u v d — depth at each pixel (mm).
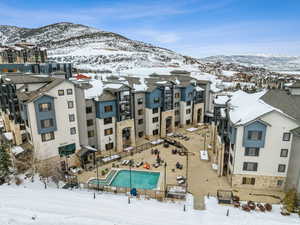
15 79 37594
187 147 45062
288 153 26953
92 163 37844
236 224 21016
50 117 33594
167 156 40688
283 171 27766
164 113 50750
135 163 37531
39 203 22844
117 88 41094
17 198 23703
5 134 41812
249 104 32531
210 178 32438
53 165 32375
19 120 37625
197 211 23422
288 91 39125
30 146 34875
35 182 29594
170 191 27344
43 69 78750
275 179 28250
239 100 36938
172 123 53812
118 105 41500
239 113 30703
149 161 38656
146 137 50219
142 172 34750
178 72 82875
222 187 29734
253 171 28594
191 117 60094
